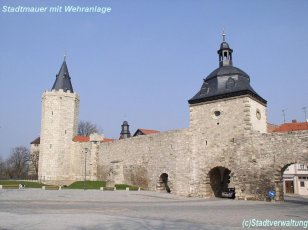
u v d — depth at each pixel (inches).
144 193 1402.6
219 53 1519.4
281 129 1792.6
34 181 2073.1
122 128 3275.1
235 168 1253.1
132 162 1771.7
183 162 1445.6
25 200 962.7
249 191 1195.9
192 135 1428.4
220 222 553.6
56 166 2086.6
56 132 2126.0
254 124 1285.7
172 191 1472.7
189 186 1393.9
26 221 506.6
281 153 1135.0
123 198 1149.1
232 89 1330.0
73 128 2199.8
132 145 1793.8
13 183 1818.4
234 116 1293.1
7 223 484.4
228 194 1343.5
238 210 788.0
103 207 802.8
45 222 498.9
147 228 458.6
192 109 1448.1
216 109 1357.0
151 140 1665.8
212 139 1350.9
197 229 460.4
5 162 3708.2
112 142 1957.4
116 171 1830.7
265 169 1166.3
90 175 2034.9
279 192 1129.4
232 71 1398.9
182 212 709.3
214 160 1327.5
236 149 1262.3
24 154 3479.3
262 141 1192.2
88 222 509.7
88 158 2080.5
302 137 1094.4
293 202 1139.9
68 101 2196.1
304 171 2128.4
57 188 1611.7
